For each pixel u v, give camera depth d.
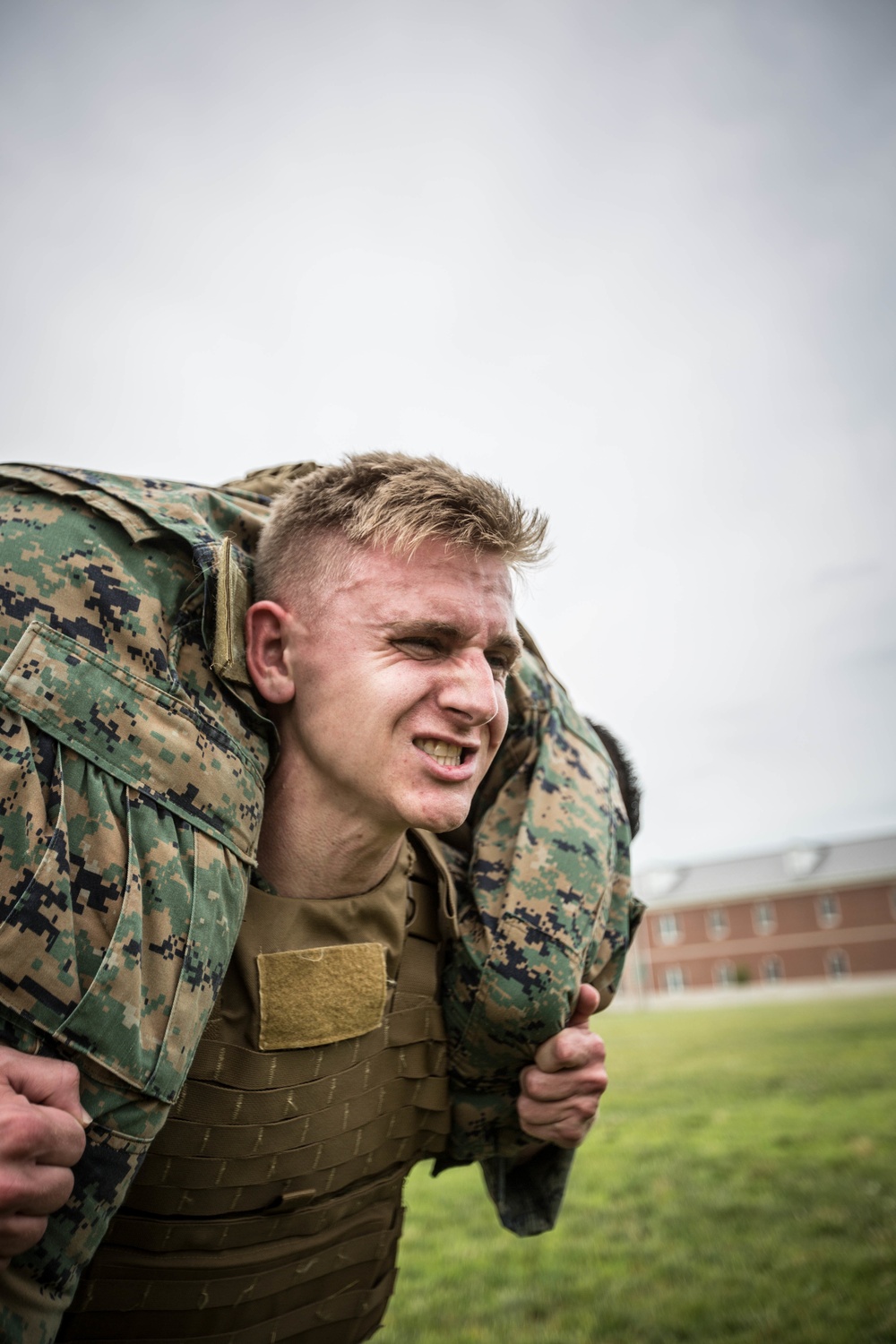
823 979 49.25
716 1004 40.19
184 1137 1.39
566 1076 1.71
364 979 1.50
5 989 1.09
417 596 1.37
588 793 1.86
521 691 1.85
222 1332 1.59
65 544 1.33
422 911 1.67
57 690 1.21
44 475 1.45
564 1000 1.65
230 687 1.41
